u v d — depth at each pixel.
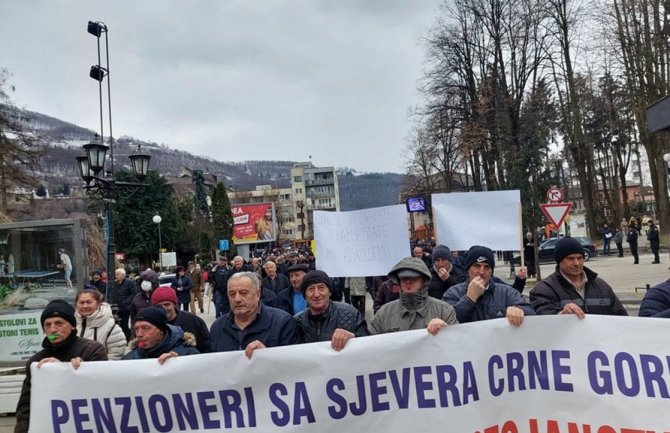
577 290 3.98
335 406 3.32
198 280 19.78
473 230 6.04
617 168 54.62
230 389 3.36
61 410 3.40
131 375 3.39
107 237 11.65
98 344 3.79
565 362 3.26
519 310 3.34
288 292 7.66
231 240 54.72
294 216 135.00
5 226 7.22
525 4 33.44
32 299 7.16
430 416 3.29
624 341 3.20
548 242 30.88
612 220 52.12
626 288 15.83
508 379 3.29
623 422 3.14
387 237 6.28
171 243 51.94
